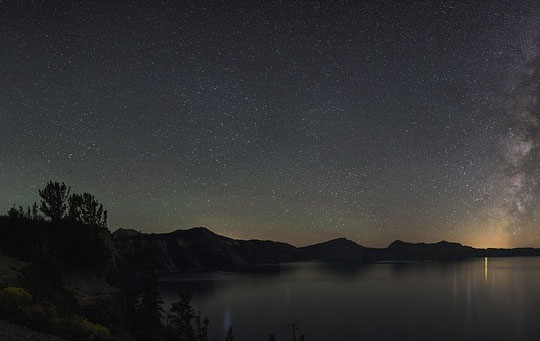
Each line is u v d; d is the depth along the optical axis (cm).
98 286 2778
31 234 2631
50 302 1748
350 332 15525
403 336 14950
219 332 14775
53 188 3136
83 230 3044
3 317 1430
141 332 3534
